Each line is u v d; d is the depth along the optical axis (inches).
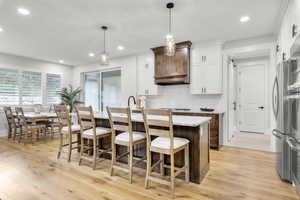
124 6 102.9
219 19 119.0
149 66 200.7
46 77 245.9
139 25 129.6
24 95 223.5
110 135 120.3
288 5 96.1
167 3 99.4
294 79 81.6
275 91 102.5
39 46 179.0
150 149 83.8
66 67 271.4
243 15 113.3
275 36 143.2
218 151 143.9
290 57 86.8
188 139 91.9
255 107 219.6
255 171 104.2
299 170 77.0
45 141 180.4
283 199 75.7
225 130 163.6
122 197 77.4
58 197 77.5
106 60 134.0
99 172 103.0
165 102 199.6
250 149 149.7
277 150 99.9
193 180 90.5
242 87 227.6
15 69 215.6
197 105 179.9
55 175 99.1
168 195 79.0
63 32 142.6
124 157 116.0
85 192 81.5
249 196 78.1
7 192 81.5
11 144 167.8
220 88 159.6
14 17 115.8
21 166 112.3
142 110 84.4
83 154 125.5
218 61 159.5
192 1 97.3
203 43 165.9
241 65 227.5
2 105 205.3
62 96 243.0
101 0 96.6
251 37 152.4
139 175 99.0
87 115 108.9
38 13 110.7
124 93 222.8
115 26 131.5
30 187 86.1
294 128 83.4
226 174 100.2
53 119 209.5
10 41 163.6
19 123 180.2
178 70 170.6
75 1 97.3
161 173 97.0
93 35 149.6
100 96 254.5
